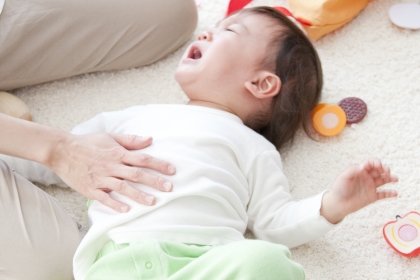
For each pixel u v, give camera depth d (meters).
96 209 0.99
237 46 1.16
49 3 1.21
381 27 1.41
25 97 1.33
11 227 0.94
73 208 1.18
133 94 1.35
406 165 1.20
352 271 1.07
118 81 1.36
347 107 1.27
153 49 1.35
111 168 0.97
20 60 1.23
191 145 1.03
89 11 1.24
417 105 1.28
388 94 1.30
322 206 1.02
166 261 0.88
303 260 1.09
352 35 1.41
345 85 1.33
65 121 1.30
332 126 1.24
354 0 1.38
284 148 1.25
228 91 1.16
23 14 1.20
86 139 1.00
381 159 1.21
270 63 1.17
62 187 1.20
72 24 1.24
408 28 1.39
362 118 1.26
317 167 1.22
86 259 0.94
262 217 1.09
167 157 1.00
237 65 1.16
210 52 1.15
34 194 0.99
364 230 1.12
